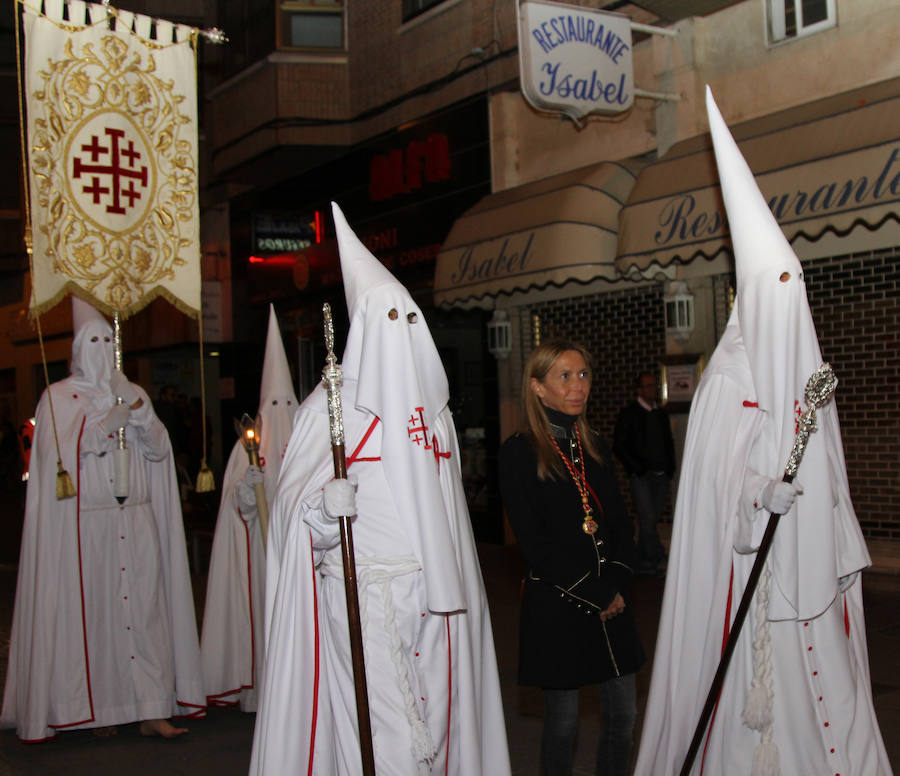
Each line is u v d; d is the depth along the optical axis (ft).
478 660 11.75
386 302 11.10
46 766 17.29
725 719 12.14
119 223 19.86
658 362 34.53
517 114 38.68
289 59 47.03
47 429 18.98
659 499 30.91
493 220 35.47
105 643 18.80
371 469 11.21
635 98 34.01
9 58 67.92
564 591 11.97
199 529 44.37
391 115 44.93
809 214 25.57
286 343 52.54
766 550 11.30
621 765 12.46
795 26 29.94
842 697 12.00
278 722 11.05
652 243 29.35
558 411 12.64
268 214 53.11
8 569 39.70
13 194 75.97
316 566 11.46
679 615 12.74
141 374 65.82
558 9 30.35
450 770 11.23
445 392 11.66
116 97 19.95
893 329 28.02
